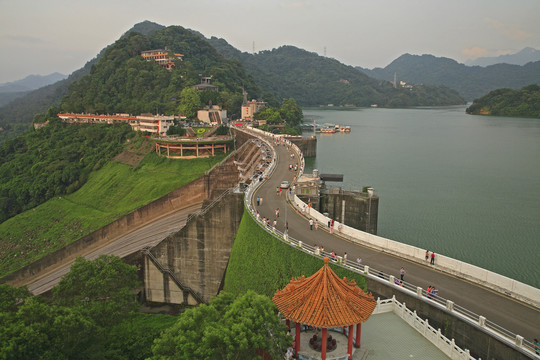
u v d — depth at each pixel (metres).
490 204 136.88
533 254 96.62
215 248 95.25
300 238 72.19
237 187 98.81
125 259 96.81
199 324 43.09
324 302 40.41
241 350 38.91
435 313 48.75
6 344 39.75
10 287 54.00
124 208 170.25
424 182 167.25
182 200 144.50
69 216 170.88
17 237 165.25
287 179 115.31
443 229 112.94
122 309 60.38
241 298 44.03
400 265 60.88
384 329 46.78
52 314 45.91
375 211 96.38
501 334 43.66
